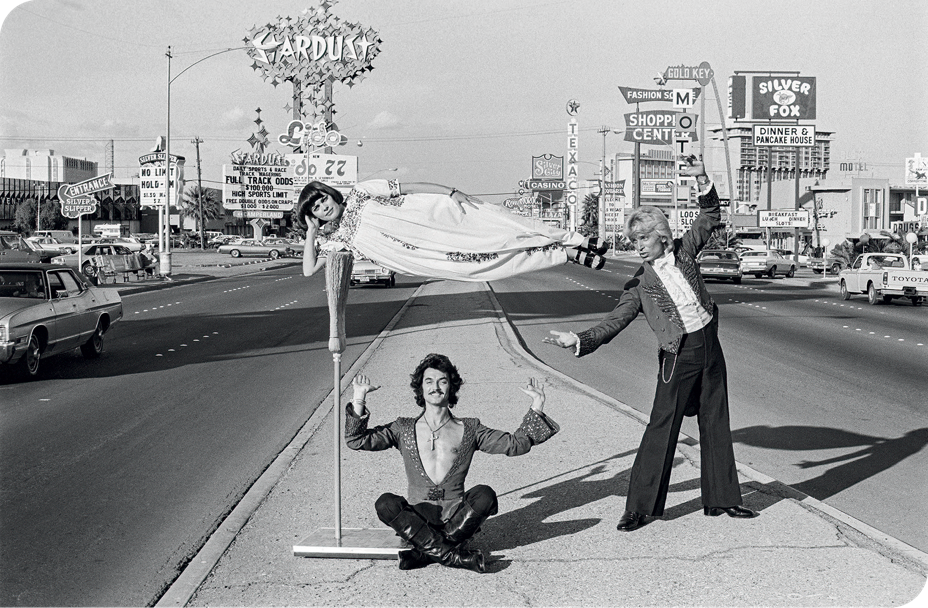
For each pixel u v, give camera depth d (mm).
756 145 57312
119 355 17047
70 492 7598
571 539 5949
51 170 173375
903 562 5484
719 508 6445
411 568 5449
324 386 13016
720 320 23672
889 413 10930
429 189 5602
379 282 39312
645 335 20047
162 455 8906
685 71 53094
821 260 60719
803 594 4996
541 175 120938
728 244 54938
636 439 8906
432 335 18922
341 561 5594
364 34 49438
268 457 8805
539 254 5465
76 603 5242
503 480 7430
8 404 11797
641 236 6141
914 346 17797
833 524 6223
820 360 15750
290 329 21781
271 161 64938
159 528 6629
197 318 24984
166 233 46000
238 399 12086
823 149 151000
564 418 10016
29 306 13961
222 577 5359
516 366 14258
